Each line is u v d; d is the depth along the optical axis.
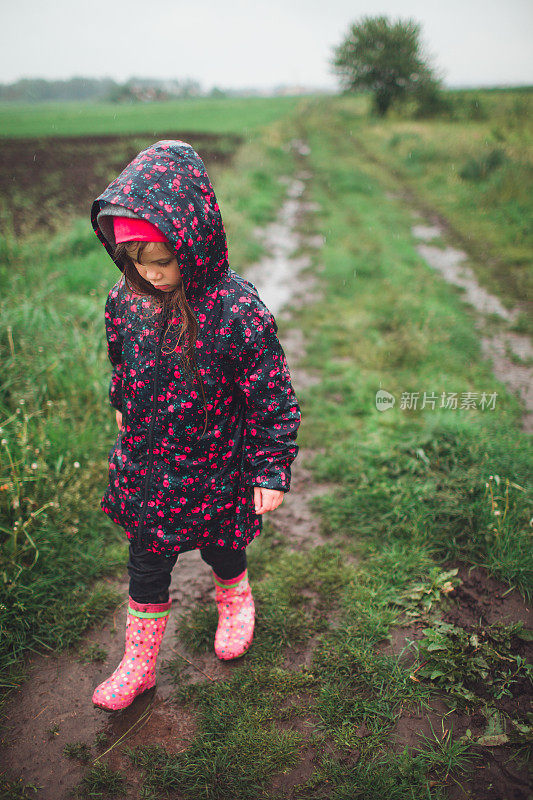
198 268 1.33
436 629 2.02
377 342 5.04
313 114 35.41
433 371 4.52
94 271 5.73
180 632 2.14
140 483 1.55
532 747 1.62
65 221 8.58
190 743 1.69
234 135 22.58
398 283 6.79
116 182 1.30
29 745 1.69
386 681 1.87
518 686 1.82
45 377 3.23
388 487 2.86
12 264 5.46
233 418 1.55
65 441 2.90
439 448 3.06
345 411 3.88
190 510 1.55
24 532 2.33
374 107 33.69
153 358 1.42
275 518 2.82
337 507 2.84
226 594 1.98
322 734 1.70
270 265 7.95
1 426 2.74
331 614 2.19
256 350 1.44
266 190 12.85
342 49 32.31
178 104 66.75
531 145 15.55
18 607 2.11
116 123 31.38
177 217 1.25
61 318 3.86
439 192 12.69
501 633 2.01
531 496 2.69
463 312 6.14
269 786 1.56
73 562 2.41
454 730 1.70
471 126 22.17
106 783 1.57
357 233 9.53
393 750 1.65
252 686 1.87
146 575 1.67
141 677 1.78
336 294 6.55
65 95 123.31
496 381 4.45
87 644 2.06
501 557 2.33
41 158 16.45
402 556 2.43
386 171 15.95
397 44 30.97
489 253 8.55
